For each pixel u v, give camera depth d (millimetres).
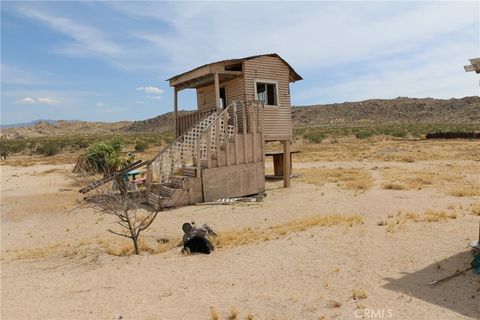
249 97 17078
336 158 33031
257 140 16750
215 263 8414
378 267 7543
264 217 12641
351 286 6781
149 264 8555
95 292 7133
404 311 5770
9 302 6801
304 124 151250
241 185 16234
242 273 7727
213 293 6844
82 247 10281
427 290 6434
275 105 17969
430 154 31891
